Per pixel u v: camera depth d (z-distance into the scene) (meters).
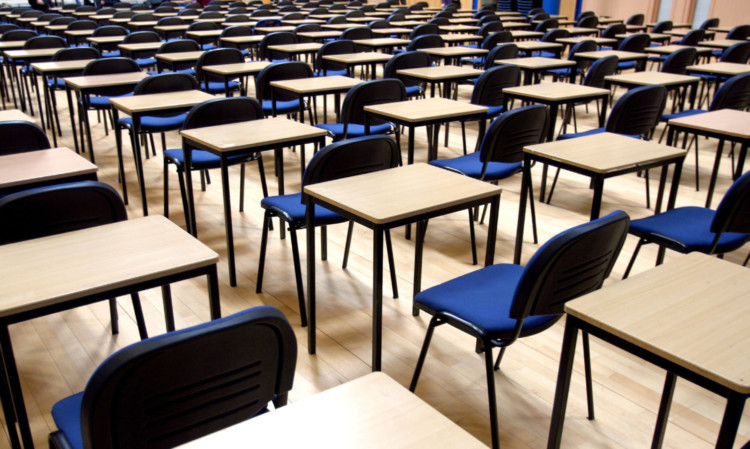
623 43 6.94
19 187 2.32
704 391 2.35
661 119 4.68
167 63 6.08
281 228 3.66
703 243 2.52
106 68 4.74
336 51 6.25
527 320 1.94
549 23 8.96
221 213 4.08
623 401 2.28
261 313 1.22
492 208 2.37
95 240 1.84
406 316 2.87
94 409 1.09
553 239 1.69
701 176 4.89
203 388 1.23
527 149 2.93
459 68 5.18
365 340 2.67
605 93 4.25
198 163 3.43
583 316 1.47
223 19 9.80
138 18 9.39
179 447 0.97
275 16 10.66
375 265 2.08
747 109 5.60
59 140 5.72
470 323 1.91
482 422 2.16
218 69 5.04
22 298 1.49
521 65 5.36
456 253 3.53
